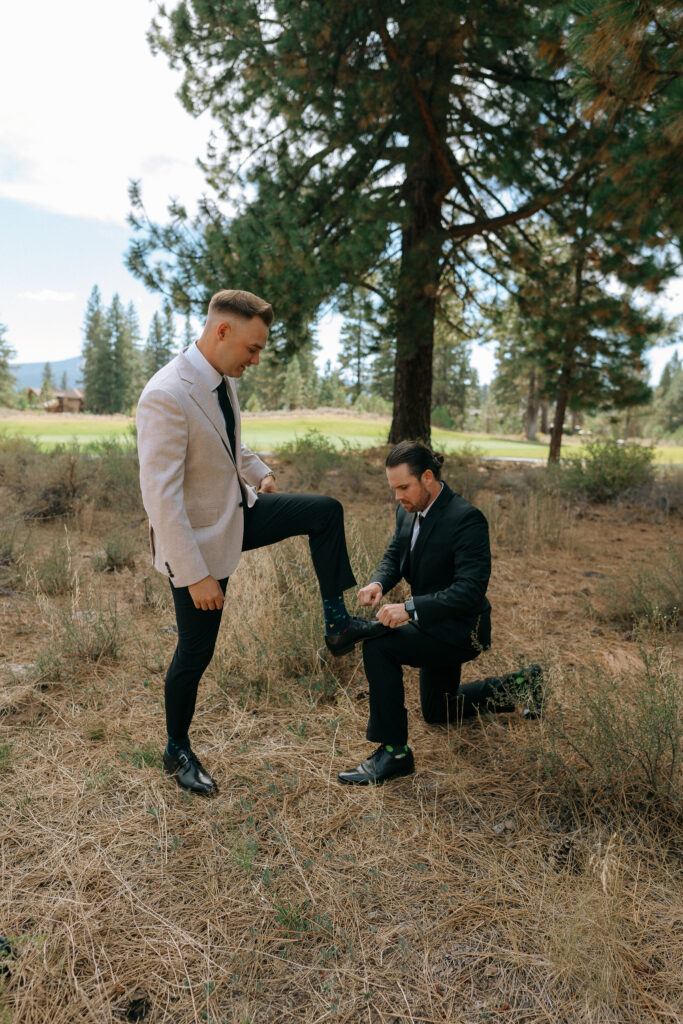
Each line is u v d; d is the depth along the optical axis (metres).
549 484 10.13
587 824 2.52
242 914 2.10
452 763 2.93
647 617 4.53
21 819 2.52
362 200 9.60
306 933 2.03
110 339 93.62
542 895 2.12
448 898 2.17
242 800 2.65
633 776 2.66
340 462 11.85
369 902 2.15
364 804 2.66
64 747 3.00
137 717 3.28
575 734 2.89
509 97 10.50
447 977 1.88
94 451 11.63
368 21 9.26
